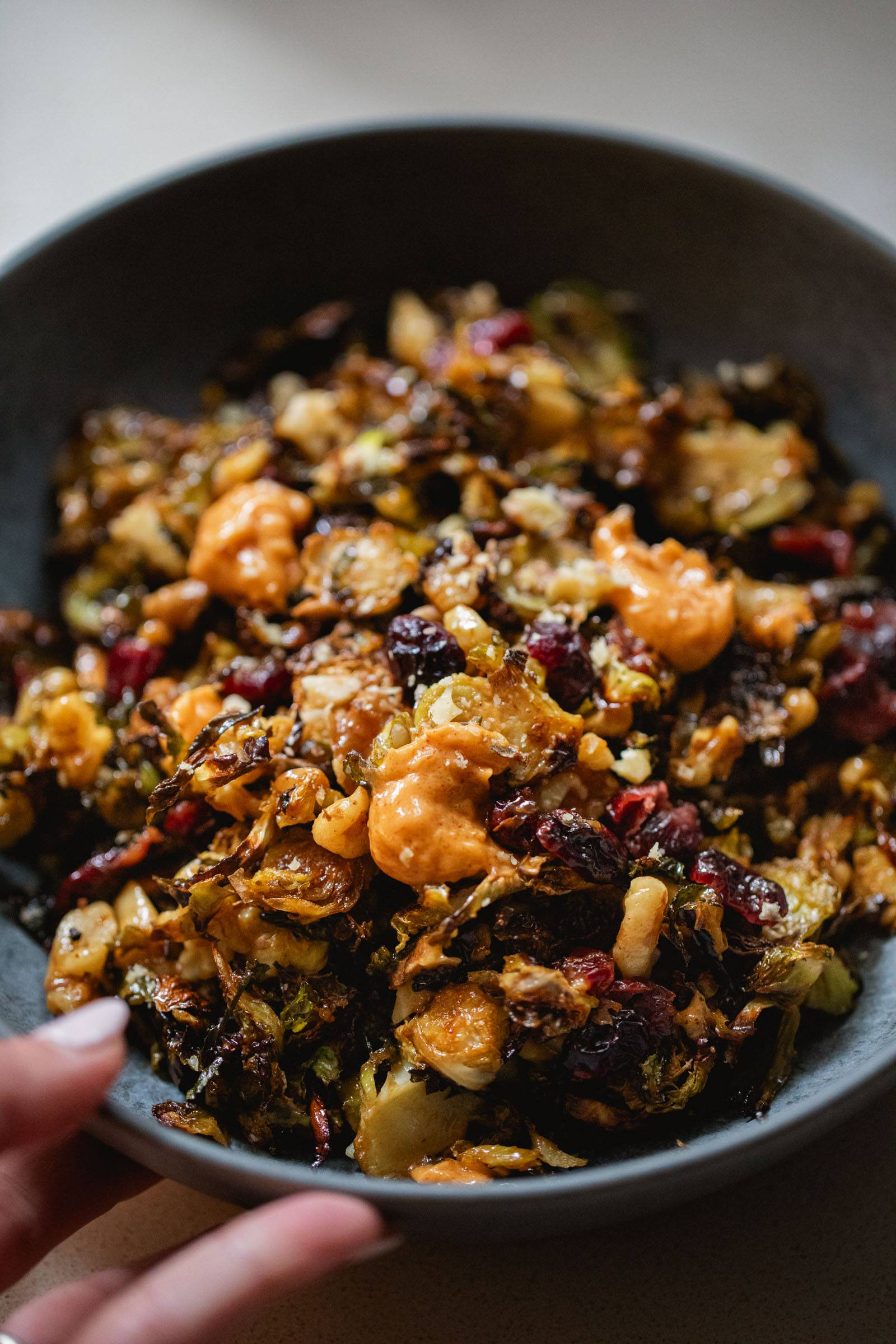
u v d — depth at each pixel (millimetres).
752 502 357
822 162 451
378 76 479
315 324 393
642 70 476
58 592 372
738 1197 302
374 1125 281
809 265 367
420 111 473
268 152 377
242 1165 254
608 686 304
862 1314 291
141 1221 303
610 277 393
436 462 343
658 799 298
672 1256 297
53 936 319
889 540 361
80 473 376
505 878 276
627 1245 298
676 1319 291
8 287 360
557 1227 264
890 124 458
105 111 471
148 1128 259
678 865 289
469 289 402
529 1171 280
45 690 336
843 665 329
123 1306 245
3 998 299
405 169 385
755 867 311
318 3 488
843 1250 297
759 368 378
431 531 336
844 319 366
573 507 336
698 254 382
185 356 391
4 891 326
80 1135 286
